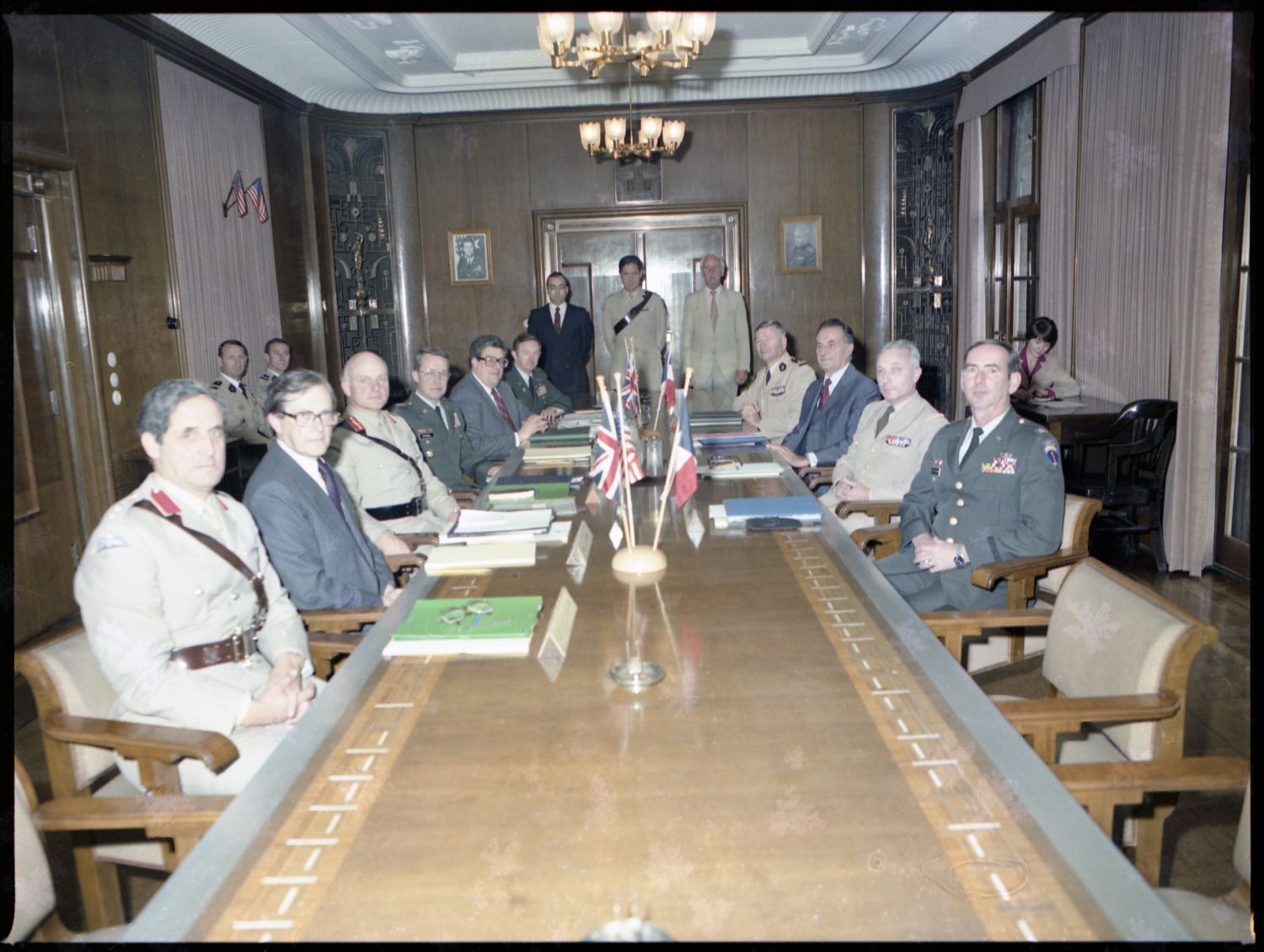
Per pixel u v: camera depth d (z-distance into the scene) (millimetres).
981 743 1396
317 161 7715
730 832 1188
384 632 1941
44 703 1768
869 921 1020
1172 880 2135
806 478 4168
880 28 6676
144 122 5309
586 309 8633
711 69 7695
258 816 1253
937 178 8102
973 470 2934
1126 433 5059
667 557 2428
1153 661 1712
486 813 1250
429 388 4430
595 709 1549
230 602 2135
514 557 2404
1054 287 6250
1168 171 4906
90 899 1805
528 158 8453
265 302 6812
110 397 4816
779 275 8555
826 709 1522
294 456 2641
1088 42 5781
